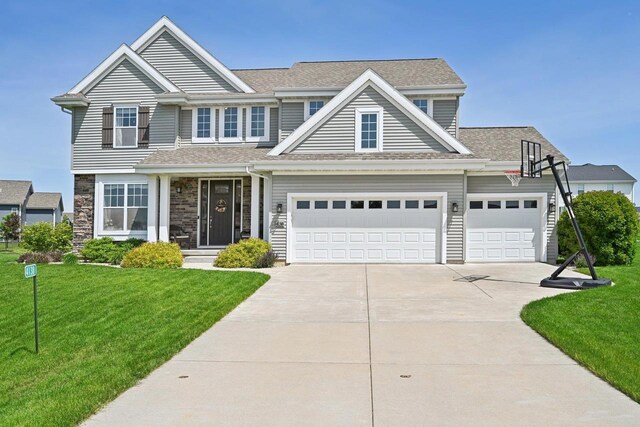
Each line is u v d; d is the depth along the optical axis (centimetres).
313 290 1206
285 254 1727
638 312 898
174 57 2100
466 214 1780
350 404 520
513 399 530
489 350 709
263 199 1906
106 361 681
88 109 2030
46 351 754
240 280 1297
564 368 631
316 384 579
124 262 1602
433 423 473
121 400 541
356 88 1756
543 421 476
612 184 5766
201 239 1997
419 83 1939
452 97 1912
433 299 1082
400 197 1716
